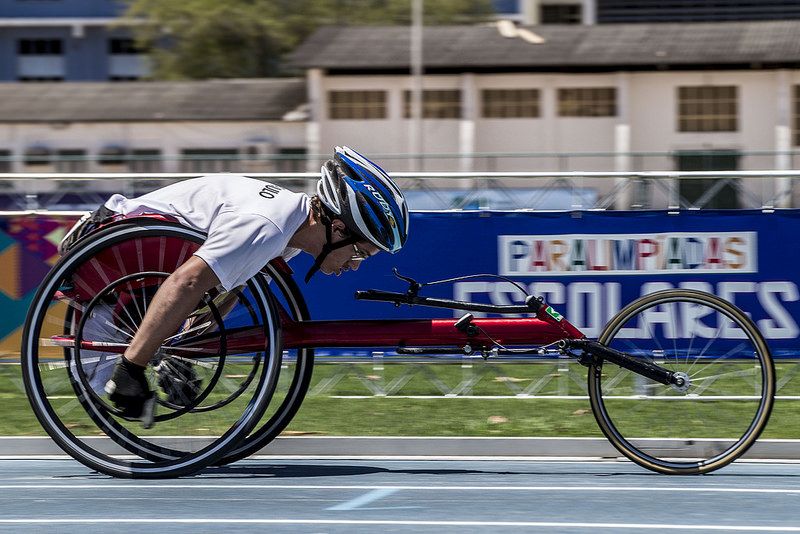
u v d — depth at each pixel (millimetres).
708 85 71812
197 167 52812
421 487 12492
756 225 17703
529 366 18812
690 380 13469
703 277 17875
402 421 17172
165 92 82438
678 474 13367
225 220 12227
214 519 10820
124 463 12945
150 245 12930
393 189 12750
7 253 18656
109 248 12891
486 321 13328
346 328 13281
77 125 78688
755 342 13477
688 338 14992
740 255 17766
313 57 74750
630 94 72438
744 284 17797
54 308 14633
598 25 77062
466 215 18109
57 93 83375
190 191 12703
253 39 94438
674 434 14172
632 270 17969
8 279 18672
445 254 18125
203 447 13852
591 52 72812
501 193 20844
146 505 11484
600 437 15695
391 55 74562
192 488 12422
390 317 18156
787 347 17750
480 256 18125
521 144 73625
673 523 10688
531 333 13328
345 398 18922
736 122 71812
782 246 17688
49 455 14906
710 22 84000
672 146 72625
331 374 19156
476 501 11695
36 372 12922
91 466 12914
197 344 12961
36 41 113625
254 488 12406
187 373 12977
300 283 18141
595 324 18062
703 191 18812
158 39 99062
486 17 94062
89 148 78875
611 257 17984
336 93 75062
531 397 18469
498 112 73750
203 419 14422
